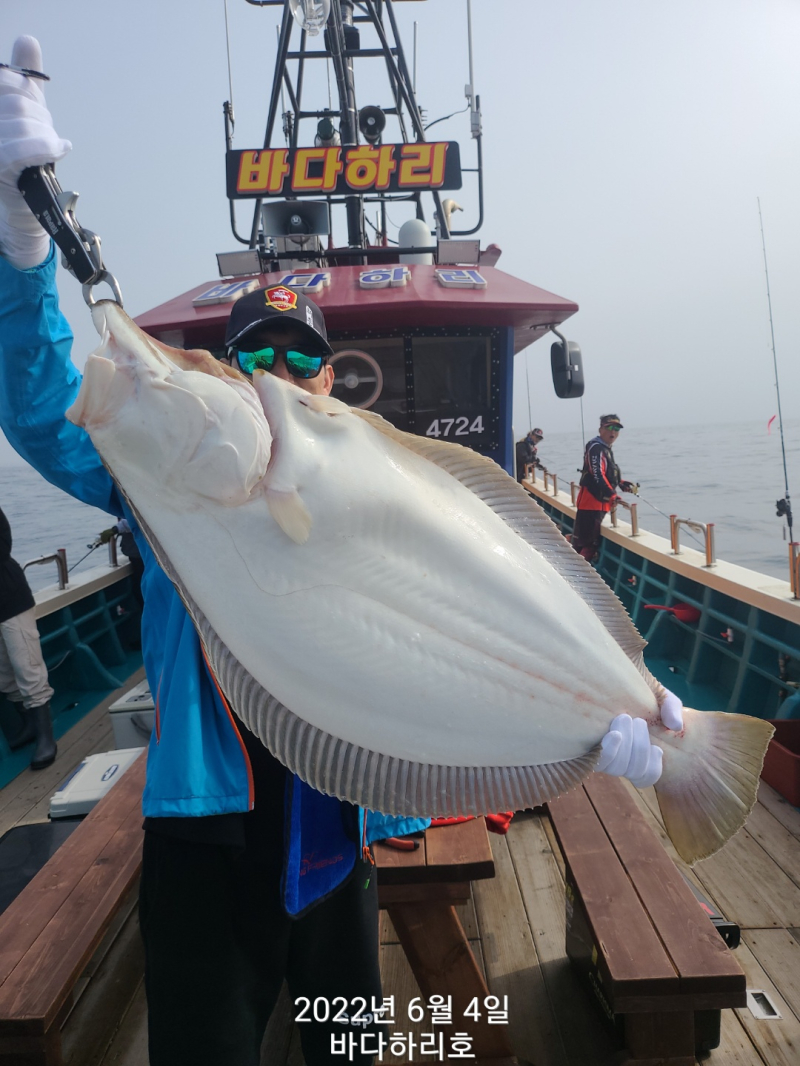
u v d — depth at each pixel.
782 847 2.91
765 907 2.56
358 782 1.21
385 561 1.17
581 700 1.32
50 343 1.32
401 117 6.30
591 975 2.10
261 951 1.29
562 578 1.37
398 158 4.44
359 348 3.92
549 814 2.22
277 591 1.12
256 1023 1.31
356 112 5.84
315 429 1.13
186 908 1.23
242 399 1.07
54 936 1.79
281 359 1.48
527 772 1.33
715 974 1.63
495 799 1.30
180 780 1.20
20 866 2.54
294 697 1.17
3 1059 1.61
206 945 1.23
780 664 4.06
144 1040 2.13
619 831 2.12
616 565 7.98
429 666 1.20
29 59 1.21
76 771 3.05
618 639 1.44
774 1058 1.96
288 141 6.45
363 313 3.71
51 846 2.65
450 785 1.27
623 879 1.92
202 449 1.05
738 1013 2.11
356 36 6.23
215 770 1.22
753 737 1.41
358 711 1.19
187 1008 1.23
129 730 3.54
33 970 1.69
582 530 7.90
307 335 1.48
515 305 3.71
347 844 1.38
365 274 4.06
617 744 1.32
